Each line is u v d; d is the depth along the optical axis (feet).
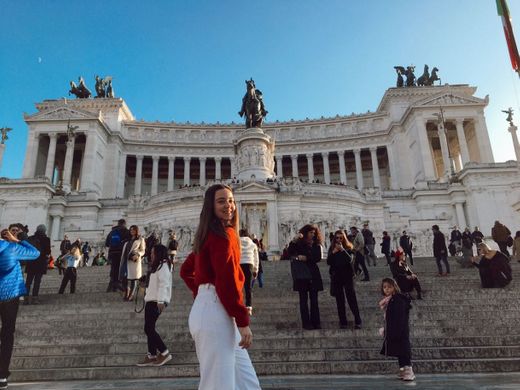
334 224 124.47
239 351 13.92
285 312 42.91
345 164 299.17
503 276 51.01
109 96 288.71
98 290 65.51
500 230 74.90
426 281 56.39
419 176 234.38
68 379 28.48
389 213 140.56
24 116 245.45
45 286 68.39
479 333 35.88
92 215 182.29
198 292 13.84
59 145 260.83
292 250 38.45
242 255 38.40
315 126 288.30
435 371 28.35
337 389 23.09
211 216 14.11
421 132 236.84
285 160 294.46
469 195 174.50
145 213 135.44
